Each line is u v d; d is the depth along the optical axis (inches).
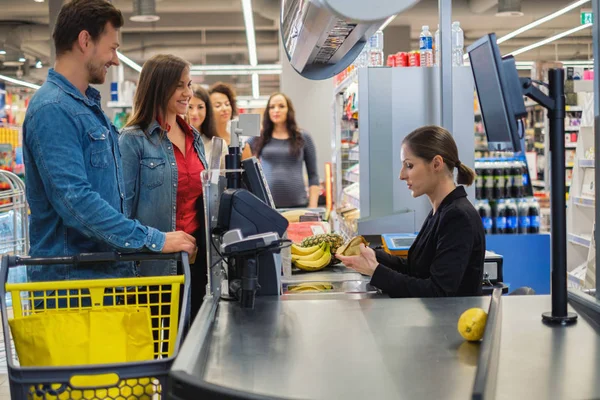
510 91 74.2
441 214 109.7
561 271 81.2
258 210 94.1
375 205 199.8
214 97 240.5
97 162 100.9
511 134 74.2
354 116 221.0
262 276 101.7
